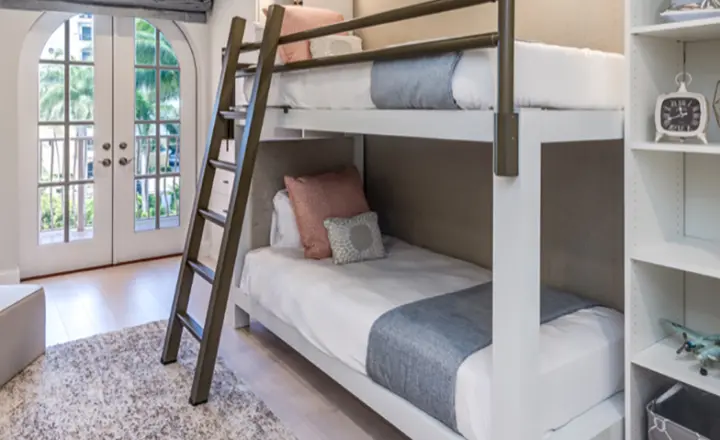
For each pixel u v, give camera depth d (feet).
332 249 9.27
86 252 14.58
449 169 9.77
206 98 15.72
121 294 12.56
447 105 5.24
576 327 6.33
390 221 11.27
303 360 9.15
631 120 5.63
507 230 4.82
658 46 5.83
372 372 6.56
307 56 8.96
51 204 13.97
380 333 6.47
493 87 4.78
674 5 5.56
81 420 7.09
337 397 7.93
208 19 15.35
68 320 10.85
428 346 5.91
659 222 6.07
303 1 10.84
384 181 11.34
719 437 6.04
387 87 5.84
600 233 7.54
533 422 5.05
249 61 12.57
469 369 5.41
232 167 7.98
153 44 15.08
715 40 5.89
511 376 4.91
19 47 12.69
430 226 10.30
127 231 15.21
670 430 5.50
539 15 7.68
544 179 8.21
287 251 9.92
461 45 4.84
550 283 8.29
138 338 9.87
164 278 13.85
